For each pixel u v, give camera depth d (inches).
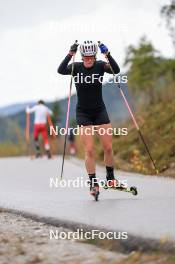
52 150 2551.7
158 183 1031.0
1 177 1358.3
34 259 528.4
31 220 745.6
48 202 869.2
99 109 826.2
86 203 832.9
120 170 1355.8
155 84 2003.0
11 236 636.7
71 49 818.8
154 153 1341.0
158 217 676.7
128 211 734.5
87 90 817.5
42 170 1514.5
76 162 1770.4
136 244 561.6
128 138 1587.1
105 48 813.2
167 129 1443.2
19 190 1057.5
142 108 1867.6
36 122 2041.1
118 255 542.6
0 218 764.0
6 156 2709.2
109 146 834.8
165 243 537.0
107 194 920.9
